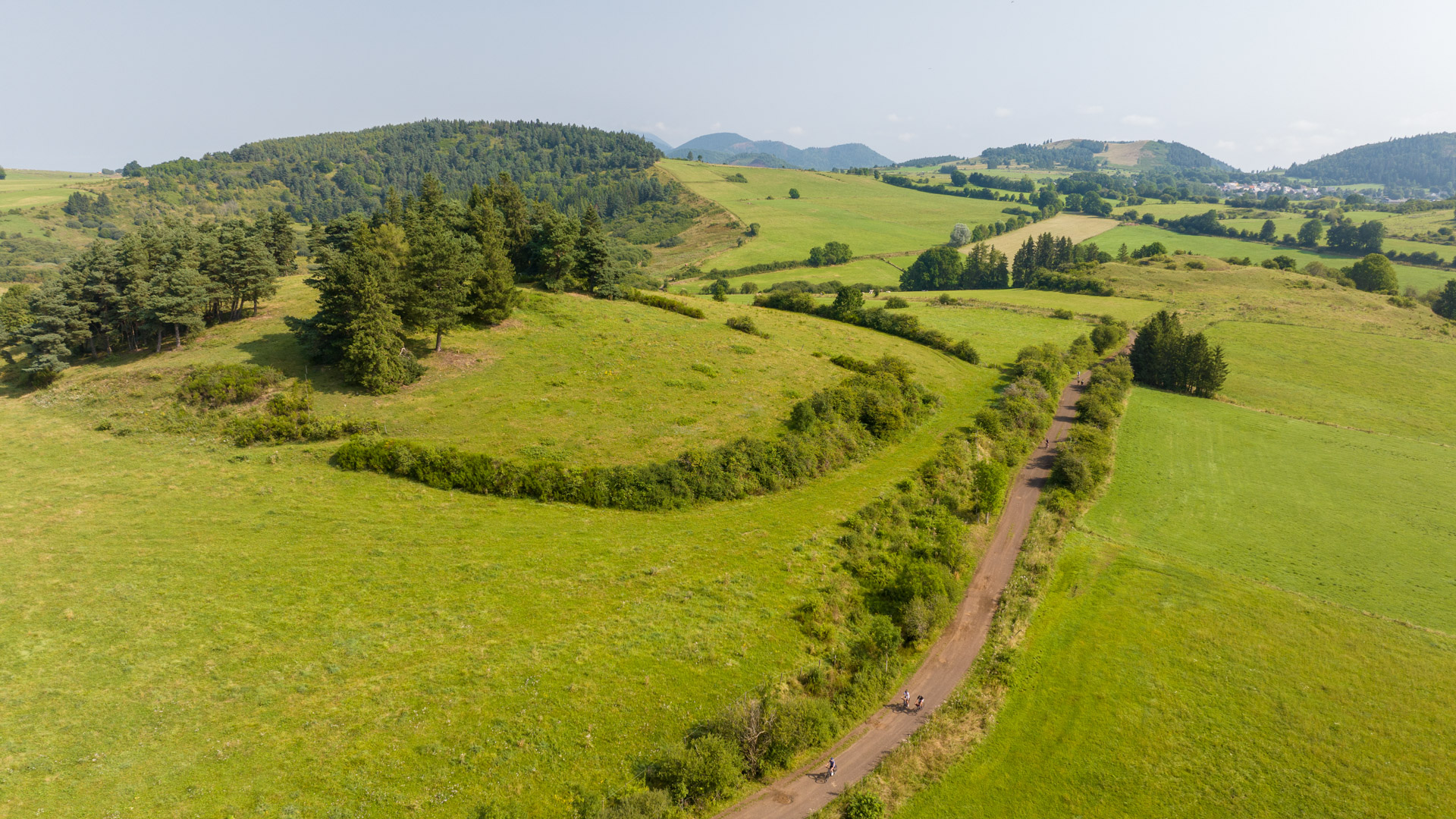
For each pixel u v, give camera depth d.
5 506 44.19
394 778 27.00
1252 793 32.03
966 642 43.38
